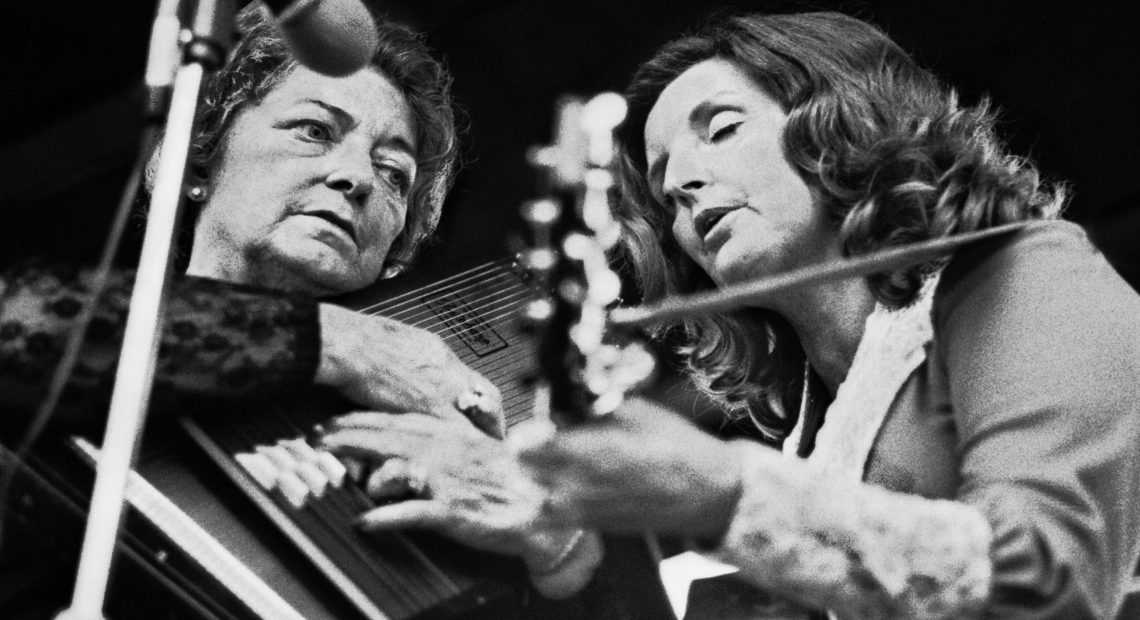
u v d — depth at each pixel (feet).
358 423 7.50
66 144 10.70
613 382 6.51
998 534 6.26
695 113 8.93
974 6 10.45
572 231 9.46
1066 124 10.32
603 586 7.71
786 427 9.29
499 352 8.61
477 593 7.12
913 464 7.48
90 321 7.23
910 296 7.93
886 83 8.79
